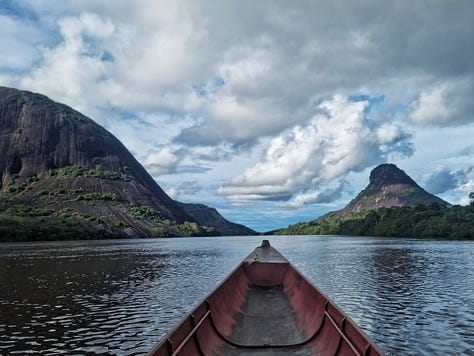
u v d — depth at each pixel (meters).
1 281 39.72
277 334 12.93
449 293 29.81
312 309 13.86
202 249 99.81
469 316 22.45
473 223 129.50
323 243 121.44
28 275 44.47
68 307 26.59
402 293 29.75
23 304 27.77
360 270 45.44
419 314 22.94
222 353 10.70
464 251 75.00
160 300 28.67
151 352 7.18
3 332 20.48
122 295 30.92
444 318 22.00
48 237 152.88
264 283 22.84
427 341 17.88
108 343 18.39
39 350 17.52
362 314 22.95
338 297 28.16
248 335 12.84
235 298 16.69
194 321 10.25
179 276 43.06
